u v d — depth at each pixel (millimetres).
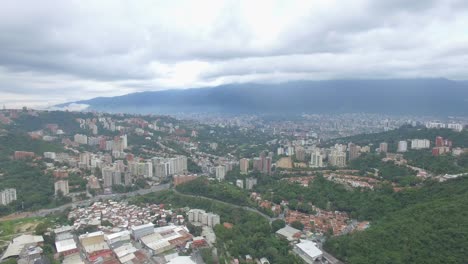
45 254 187000
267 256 184375
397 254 156500
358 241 175250
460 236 152750
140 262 182625
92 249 194875
